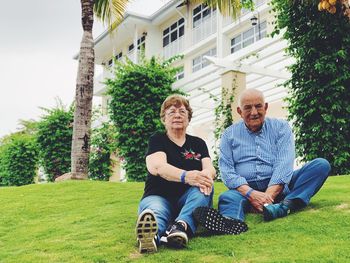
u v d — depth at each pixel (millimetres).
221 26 18922
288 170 3805
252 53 10625
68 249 3553
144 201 3504
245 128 4082
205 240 3330
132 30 22375
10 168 18828
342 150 8195
